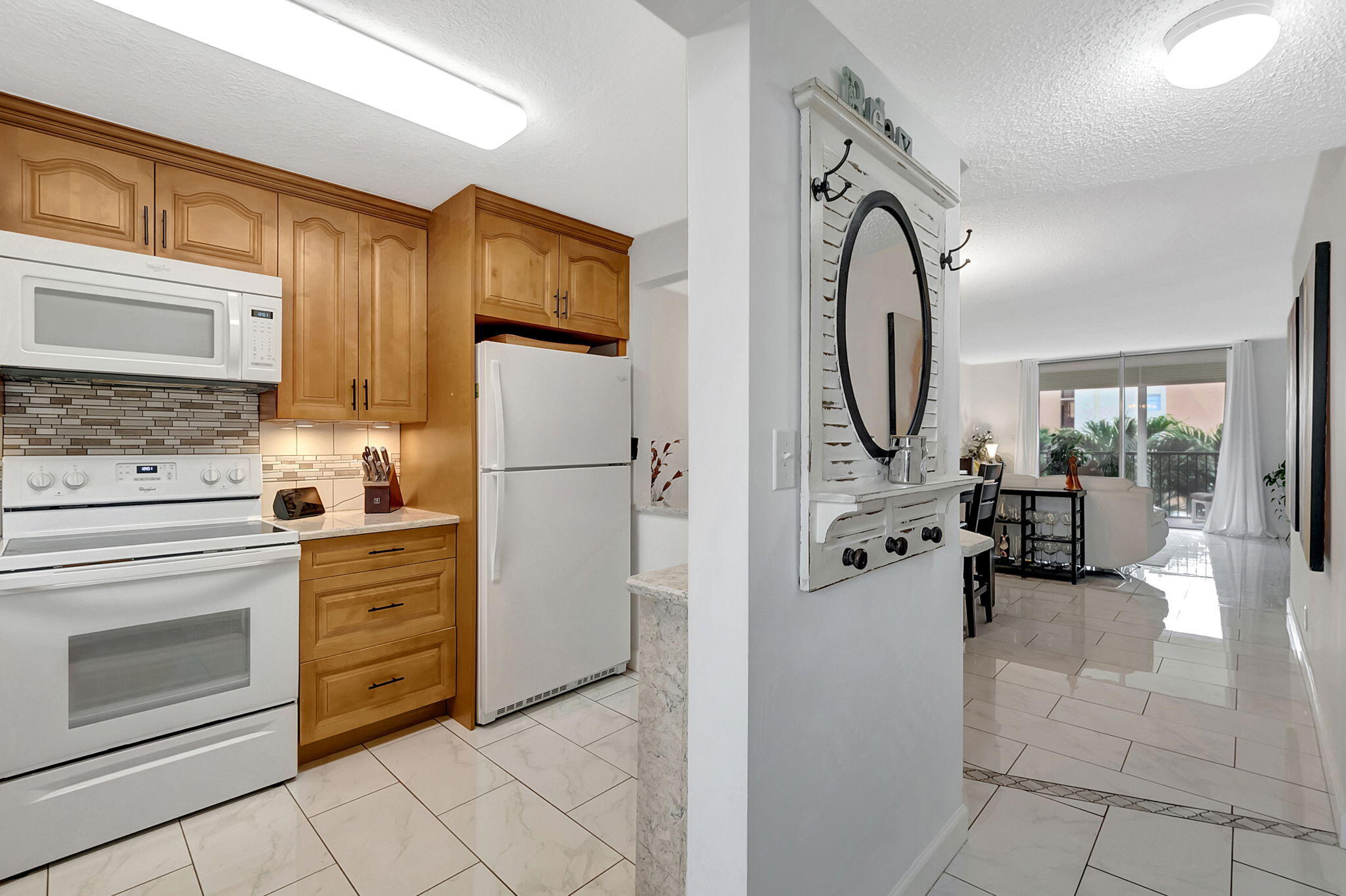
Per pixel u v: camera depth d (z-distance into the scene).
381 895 1.70
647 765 1.59
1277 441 7.54
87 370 2.02
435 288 2.88
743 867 1.18
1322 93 1.66
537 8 1.55
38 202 2.01
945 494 1.87
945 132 1.92
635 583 1.56
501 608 2.70
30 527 2.18
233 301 2.29
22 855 1.76
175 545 2.03
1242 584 5.25
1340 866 1.82
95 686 1.89
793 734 1.29
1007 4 1.35
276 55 1.67
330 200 2.62
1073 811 2.11
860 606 1.51
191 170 2.29
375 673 2.52
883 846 1.61
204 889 1.71
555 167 2.45
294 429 2.79
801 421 1.32
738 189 1.19
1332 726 2.29
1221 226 3.29
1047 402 9.11
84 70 1.79
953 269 1.94
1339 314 2.18
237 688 2.14
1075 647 3.74
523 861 1.84
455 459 2.77
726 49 1.20
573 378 2.95
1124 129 1.89
